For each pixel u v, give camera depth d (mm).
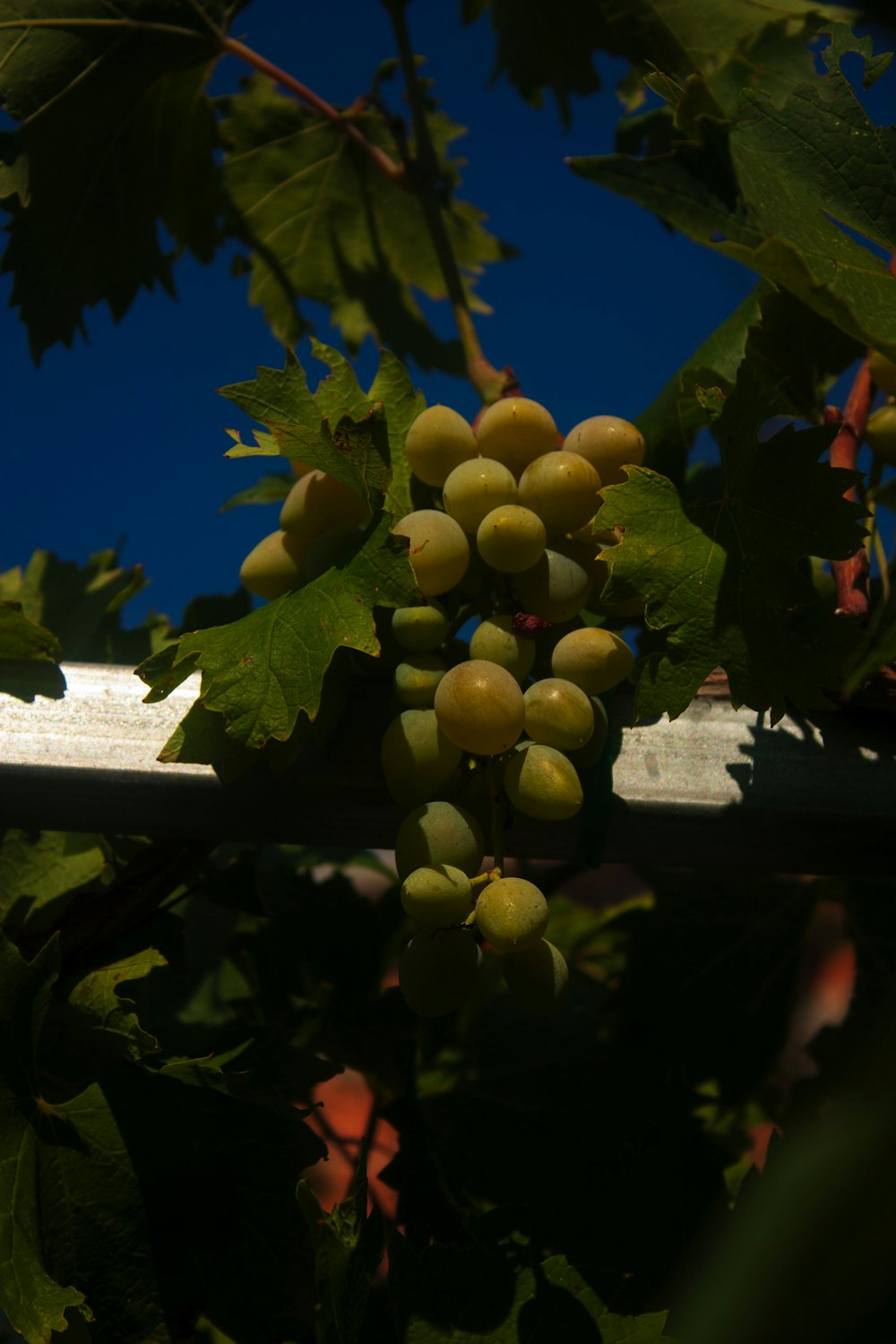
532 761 502
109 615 775
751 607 520
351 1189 505
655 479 524
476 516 529
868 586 568
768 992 675
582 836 533
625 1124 621
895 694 550
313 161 941
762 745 554
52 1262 525
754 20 784
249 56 771
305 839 554
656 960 681
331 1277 495
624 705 559
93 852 680
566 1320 524
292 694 500
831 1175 340
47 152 752
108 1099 542
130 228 827
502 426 539
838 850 556
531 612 527
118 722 544
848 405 610
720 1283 338
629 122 828
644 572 515
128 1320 529
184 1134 545
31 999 531
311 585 515
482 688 493
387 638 535
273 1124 550
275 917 689
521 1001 506
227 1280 537
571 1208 607
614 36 839
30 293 776
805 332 621
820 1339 322
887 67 549
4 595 800
